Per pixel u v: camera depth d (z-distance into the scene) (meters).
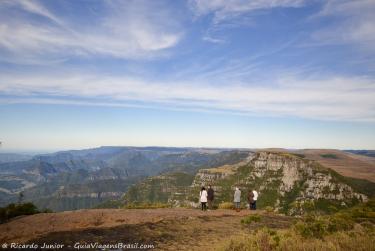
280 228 22.31
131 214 23.91
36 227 19.30
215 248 15.12
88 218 21.83
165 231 19.33
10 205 27.02
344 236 15.26
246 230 21.02
